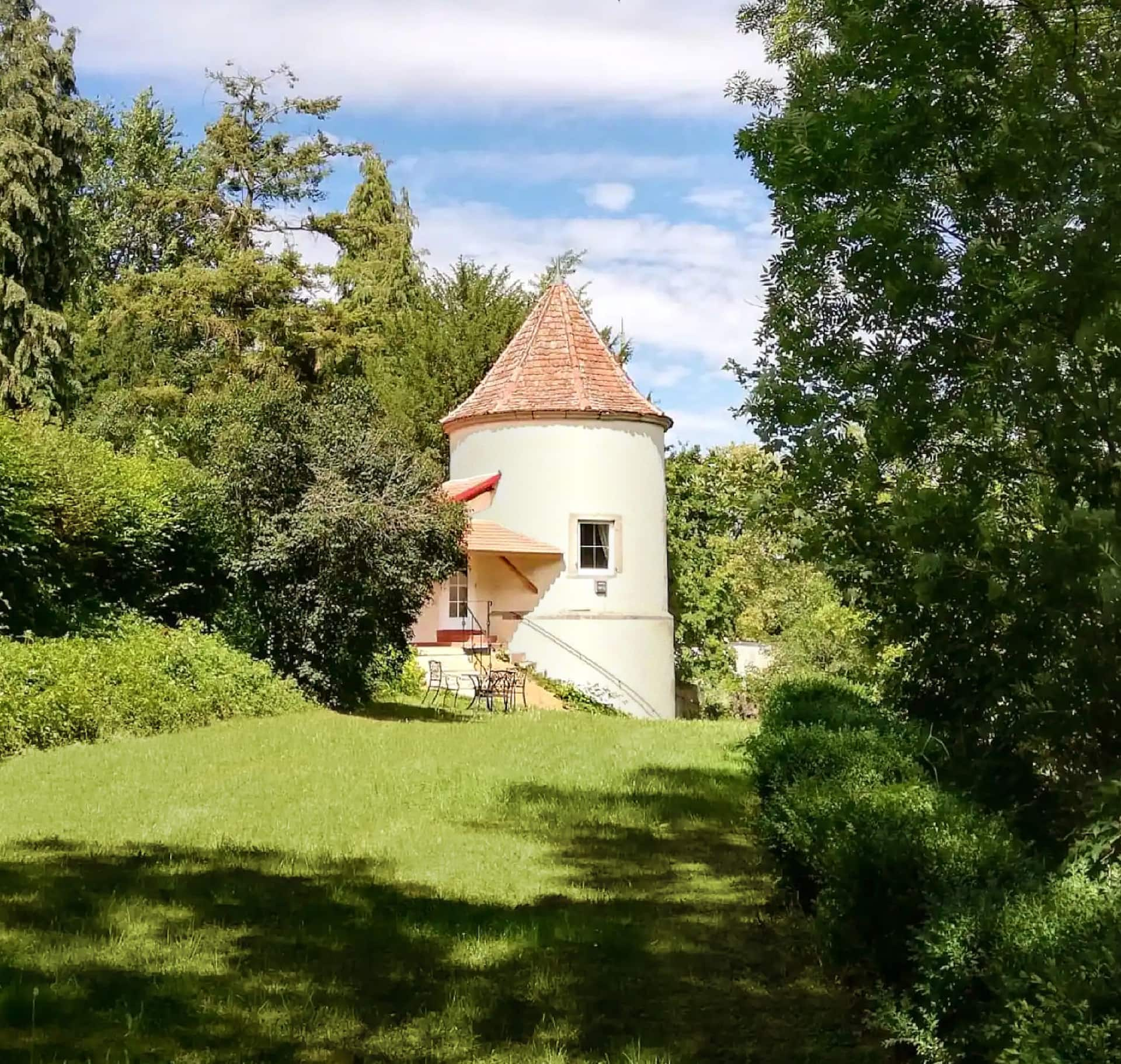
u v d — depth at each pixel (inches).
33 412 963.3
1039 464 182.9
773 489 227.6
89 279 1601.9
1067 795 199.8
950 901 162.7
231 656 665.0
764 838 267.0
